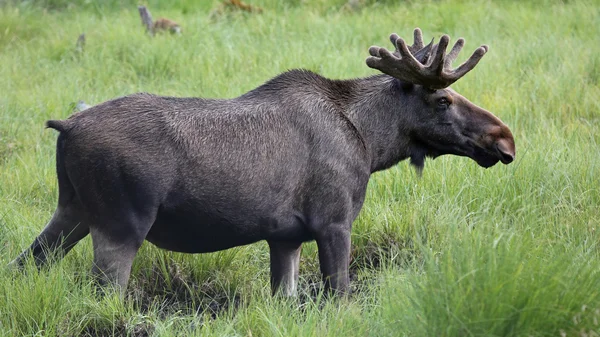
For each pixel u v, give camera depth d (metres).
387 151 20.53
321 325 17.91
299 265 22.70
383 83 20.48
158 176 18.31
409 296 16.67
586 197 24.05
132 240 18.52
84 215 18.86
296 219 19.62
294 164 19.30
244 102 19.58
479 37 40.81
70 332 18.66
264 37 41.75
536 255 17.44
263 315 18.33
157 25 43.19
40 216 23.31
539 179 24.84
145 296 21.48
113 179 18.20
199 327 19.19
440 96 20.09
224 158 18.75
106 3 52.53
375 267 22.70
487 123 20.16
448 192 24.58
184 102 19.20
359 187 19.92
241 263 22.45
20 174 26.31
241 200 18.94
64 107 32.00
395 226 23.38
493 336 15.60
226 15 46.31
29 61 39.12
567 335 15.88
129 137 18.31
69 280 19.61
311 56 37.28
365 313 18.30
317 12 48.19
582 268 17.00
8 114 31.30
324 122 19.59
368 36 41.97
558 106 31.27
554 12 44.44
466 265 16.31
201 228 19.16
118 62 37.94
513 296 15.86
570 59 35.66
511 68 35.62
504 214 23.72
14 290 18.97
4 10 47.66
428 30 43.50
